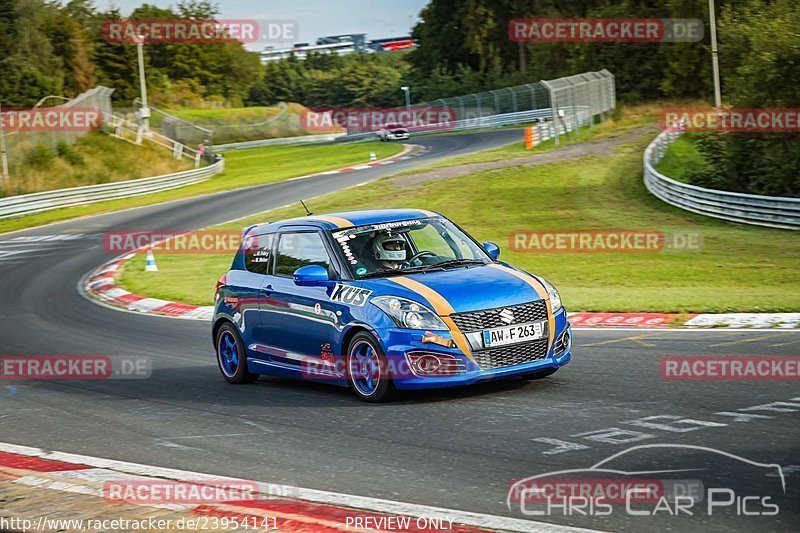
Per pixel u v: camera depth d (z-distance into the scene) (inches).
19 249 3129.9
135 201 4493.1
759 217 2728.8
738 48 3585.1
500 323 869.8
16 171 4734.3
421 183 3927.2
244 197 4163.4
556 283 1956.2
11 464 740.7
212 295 1958.7
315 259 988.6
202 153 6382.9
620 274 2021.4
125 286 2220.7
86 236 3336.6
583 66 7696.9
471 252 998.4
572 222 2999.5
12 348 1476.4
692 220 2930.6
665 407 804.0
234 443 781.9
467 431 761.0
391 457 697.0
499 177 3956.7
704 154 3550.7
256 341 1051.9
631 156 4345.5
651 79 7362.2
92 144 5502.0
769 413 762.8
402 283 904.3
